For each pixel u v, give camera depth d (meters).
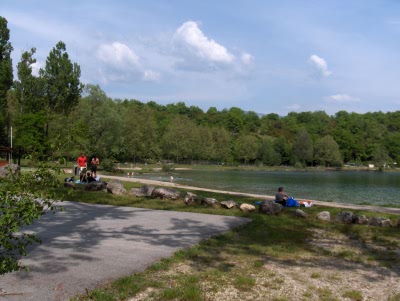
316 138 140.12
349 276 7.30
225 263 7.70
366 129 159.38
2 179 4.92
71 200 15.48
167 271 7.00
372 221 12.74
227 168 106.50
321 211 14.72
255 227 11.56
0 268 4.89
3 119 47.34
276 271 7.36
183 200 16.30
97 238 9.21
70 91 56.56
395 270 7.81
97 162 21.83
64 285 5.98
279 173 90.19
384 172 112.19
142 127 90.19
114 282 6.18
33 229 10.07
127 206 14.86
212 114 169.50
